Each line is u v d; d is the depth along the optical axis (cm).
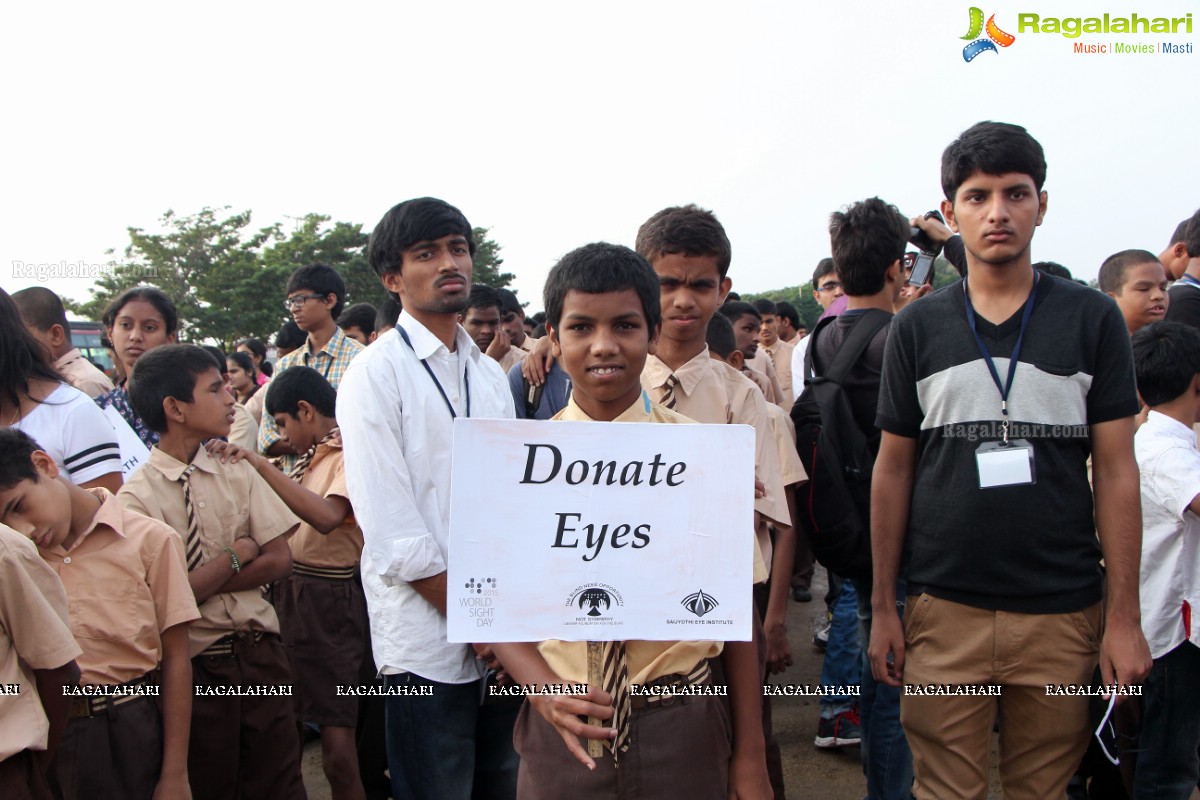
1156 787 290
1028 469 224
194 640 283
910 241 407
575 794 188
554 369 305
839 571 313
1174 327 294
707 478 179
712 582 178
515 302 586
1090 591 229
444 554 261
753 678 201
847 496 306
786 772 407
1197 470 276
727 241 278
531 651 189
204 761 286
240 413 529
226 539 292
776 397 501
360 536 356
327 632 347
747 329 511
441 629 256
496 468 175
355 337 655
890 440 250
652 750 186
